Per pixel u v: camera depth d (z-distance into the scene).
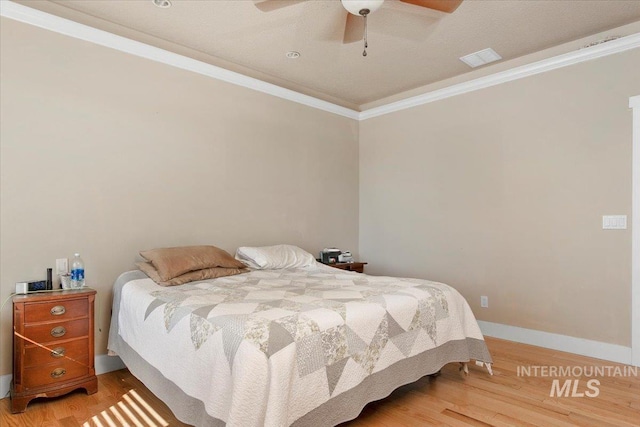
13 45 2.45
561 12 2.71
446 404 2.21
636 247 2.86
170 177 3.18
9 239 2.42
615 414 2.09
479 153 3.74
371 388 1.89
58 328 2.29
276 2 2.16
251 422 1.39
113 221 2.86
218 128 3.51
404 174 4.39
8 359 2.38
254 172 3.78
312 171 4.32
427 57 3.44
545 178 3.32
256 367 1.44
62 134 2.64
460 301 2.59
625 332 2.90
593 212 3.06
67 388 2.29
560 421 2.01
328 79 3.99
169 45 3.21
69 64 2.67
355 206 4.82
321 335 1.71
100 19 2.83
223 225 3.52
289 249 3.61
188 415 1.64
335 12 2.72
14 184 2.45
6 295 2.40
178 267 2.63
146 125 3.05
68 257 2.64
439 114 4.07
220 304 1.93
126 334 2.38
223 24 2.89
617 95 2.96
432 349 2.27
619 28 2.95
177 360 1.80
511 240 3.52
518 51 3.34
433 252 4.10
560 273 3.22
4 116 2.42
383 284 2.57
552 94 3.28
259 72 3.80
